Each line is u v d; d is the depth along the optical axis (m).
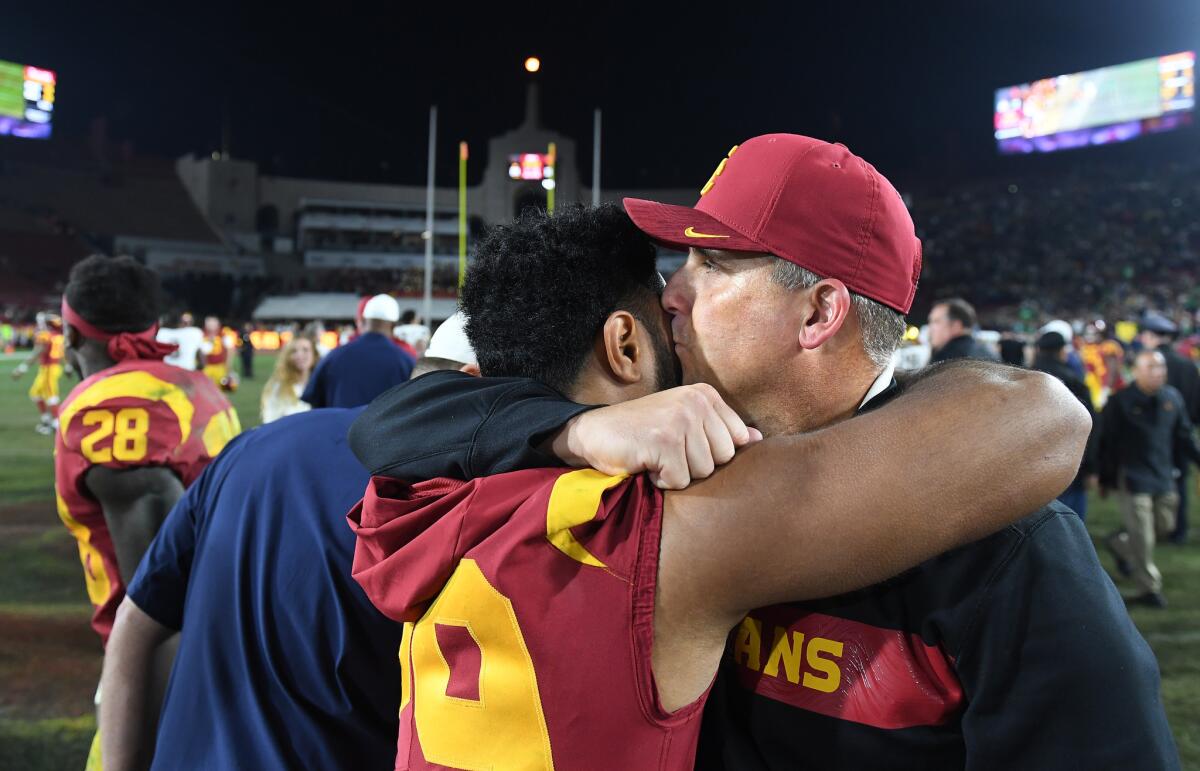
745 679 0.96
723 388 0.93
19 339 30.34
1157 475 4.86
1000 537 0.83
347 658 1.16
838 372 0.92
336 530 1.19
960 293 41.22
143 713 1.43
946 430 0.77
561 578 0.76
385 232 48.44
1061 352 5.27
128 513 1.96
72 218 44.41
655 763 0.78
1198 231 40.53
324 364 4.72
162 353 2.11
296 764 1.17
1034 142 49.47
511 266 0.91
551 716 0.75
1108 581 0.85
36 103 44.78
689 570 0.75
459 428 0.86
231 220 48.00
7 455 9.28
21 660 3.71
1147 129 45.59
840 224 0.89
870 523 0.73
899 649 0.86
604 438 0.78
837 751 0.90
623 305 0.93
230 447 1.40
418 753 0.82
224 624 1.23
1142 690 0.80
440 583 0.82
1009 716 0.81
